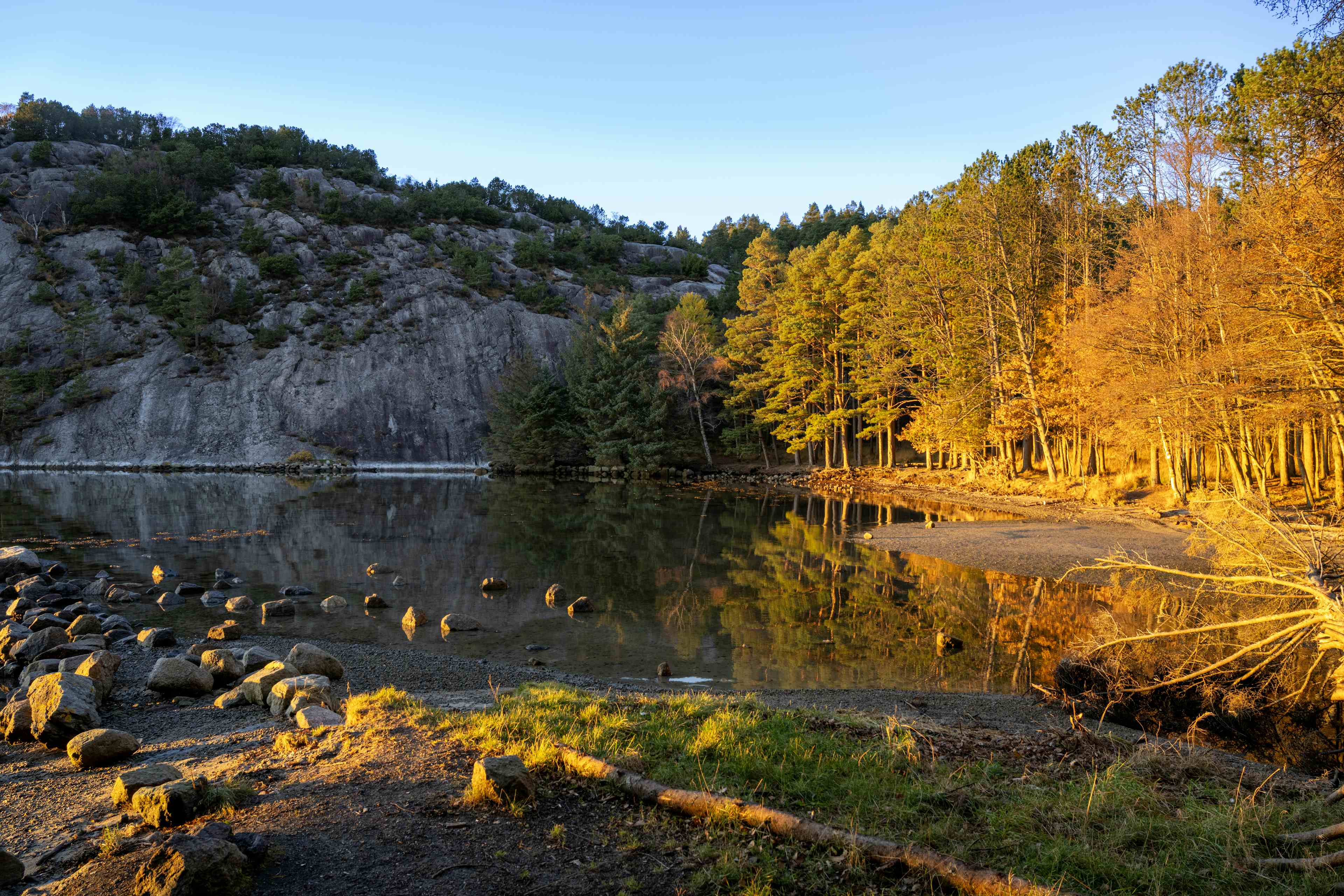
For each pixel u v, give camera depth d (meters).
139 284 93.56
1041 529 32.22
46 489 51.94
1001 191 42.62
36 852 5.66
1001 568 24.94
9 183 109.25
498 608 19.61
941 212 48.53
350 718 9.05
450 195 135.50
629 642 16.48
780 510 42.78
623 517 39.59
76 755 7.87
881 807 6.56
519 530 34.44
